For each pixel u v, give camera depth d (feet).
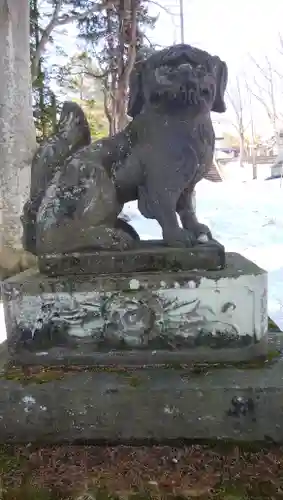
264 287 3.79
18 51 12.18
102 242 4.13
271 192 23.82
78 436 3.58
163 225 4.22
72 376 3.70
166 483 3.11
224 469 3.21
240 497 2.96
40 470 3.29
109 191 4.21
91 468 3.29
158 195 4.15
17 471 3.30
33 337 3.92
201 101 4.01
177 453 3.39
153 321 3.82
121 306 3.83
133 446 3.50
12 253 12.41
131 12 17.76
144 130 4.13
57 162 4.49
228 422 3.47
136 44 17.60
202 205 22.30
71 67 20.45
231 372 3.65
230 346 3.81
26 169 12.56
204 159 4.21
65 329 3.88
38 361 3.92
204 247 4.02
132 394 3.50
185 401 3.48
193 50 4.01
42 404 3.57
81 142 4.55
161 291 3.79
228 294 3.77
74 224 4.11
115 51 18.88
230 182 29.81
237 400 3.44
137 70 4.19
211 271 3.90
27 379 3.67
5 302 3.95
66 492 3.08
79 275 3.99
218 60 4.19
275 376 3.57
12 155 12.26
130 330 3.83
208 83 4.02
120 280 3.81
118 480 3.16
